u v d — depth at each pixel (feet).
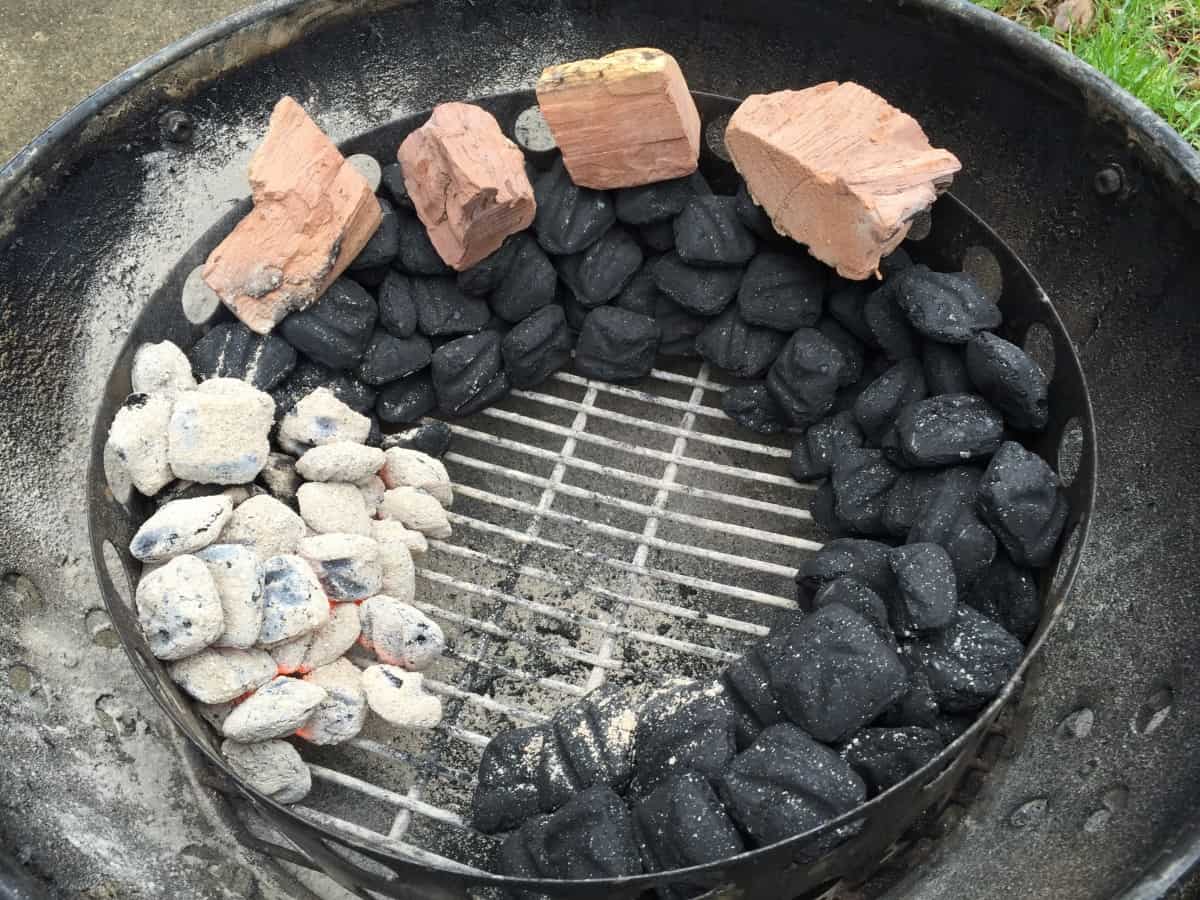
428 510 1.96
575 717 1.69
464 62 2.33
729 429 2.25
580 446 2.26
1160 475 1.83
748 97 2.10
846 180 1.82
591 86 1.91
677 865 1.51
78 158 2.01
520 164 1.98
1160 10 2.66
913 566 1.67
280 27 2.13
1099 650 1.77
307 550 1.81
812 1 2.12
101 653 1.87
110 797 1.75
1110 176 1.94
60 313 2.04
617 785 1.65
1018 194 2.09
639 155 1.99
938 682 1.65
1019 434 1.89
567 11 2.28
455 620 1.95
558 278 2.17
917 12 2.02
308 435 1.95
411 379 2.14
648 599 2.08
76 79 2.77
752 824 1.52
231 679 1.68
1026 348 2.02
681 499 2.20
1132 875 1.42
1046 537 1.72
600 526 2.01
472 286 2.08
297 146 1.94
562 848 1.55
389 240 2.05
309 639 1.79
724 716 1.63
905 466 1.89
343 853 1.60
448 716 1.90
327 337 2.01
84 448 2.01
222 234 2.02
